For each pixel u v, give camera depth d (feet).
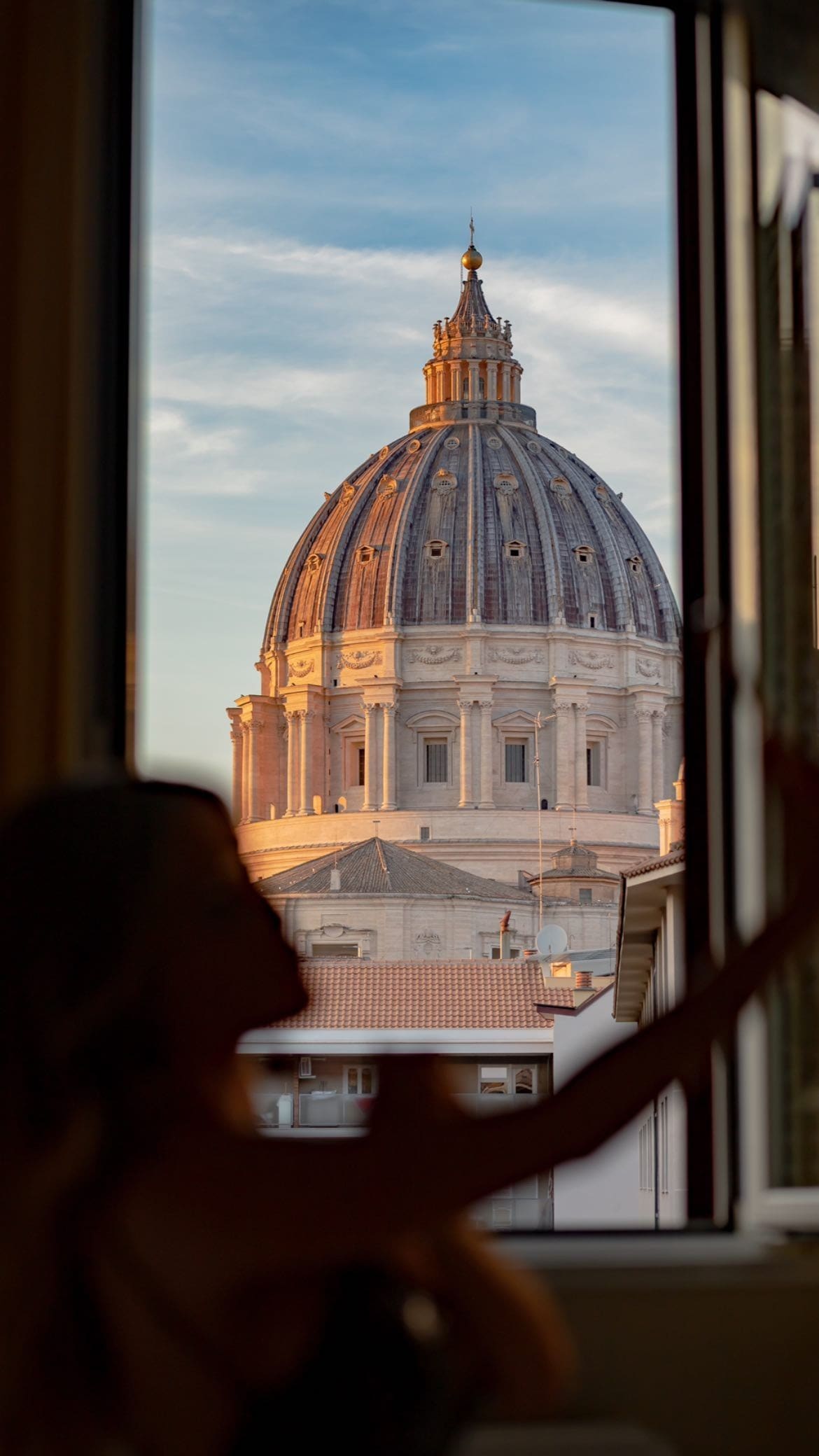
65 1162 4.91
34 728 11.96
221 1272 4.89
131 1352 4.85
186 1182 4.91
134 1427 4.88
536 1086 152.76
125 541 13.34
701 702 14.62
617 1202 104.88
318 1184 4.89
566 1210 104.68
